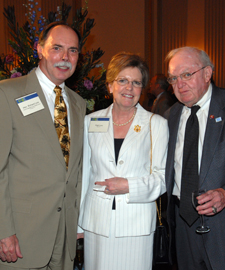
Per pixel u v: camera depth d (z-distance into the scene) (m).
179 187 1.97
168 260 2.02
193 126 1.92
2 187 1.62
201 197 1.66
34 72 1.84
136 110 2.00
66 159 1.83
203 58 1.88
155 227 1.95
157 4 8.38
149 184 1.82
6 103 1.64
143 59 1.90
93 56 2.59
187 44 8.15
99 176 1.92
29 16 2.46
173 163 1.97
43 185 1.72
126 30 8.48
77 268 2.69
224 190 1.73
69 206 1.86
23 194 1.70
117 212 1.84
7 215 1.62
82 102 2.11
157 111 4.75
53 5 7.51
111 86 1.97
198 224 1.95
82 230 2.09
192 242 2.00
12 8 2.39
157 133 1.92
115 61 1.88
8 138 1.63
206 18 7.82
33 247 1.71
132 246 1.86
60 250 1.88
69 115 1.93
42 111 1.74
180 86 1.88
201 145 1.88
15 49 2.40
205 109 1.91
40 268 1.78
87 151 2.06
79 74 2.53
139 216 1.85
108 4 8.47
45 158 1.73
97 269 1.88
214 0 7.72
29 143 1.70
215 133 1.79
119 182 1.79
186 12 8.12
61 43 1.78
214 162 1.77
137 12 8.43
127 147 1.86
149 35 8.41
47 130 1.73
